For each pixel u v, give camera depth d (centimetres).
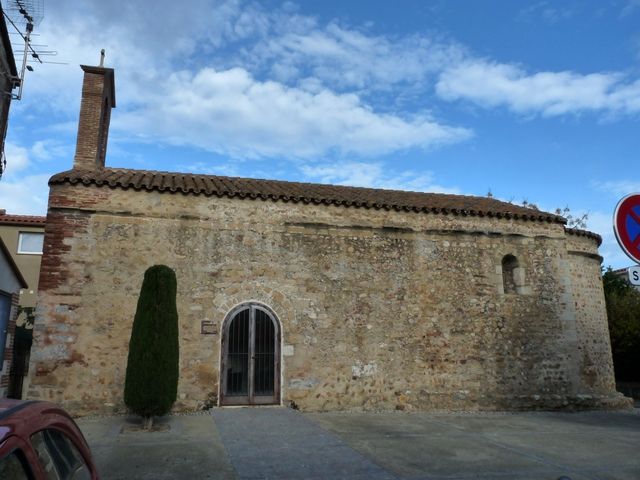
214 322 1037
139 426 842
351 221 1166
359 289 1137
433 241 1213
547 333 1240
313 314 1097
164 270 862
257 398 1034
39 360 941
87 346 965
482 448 743
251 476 580
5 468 183
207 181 1237
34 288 1919
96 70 1331
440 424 946
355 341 1108
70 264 991
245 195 1102
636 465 661
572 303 1289
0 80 1185
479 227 1254
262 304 1072
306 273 1112
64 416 259
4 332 1223
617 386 1881
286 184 1377
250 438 766
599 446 773
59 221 1005
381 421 962
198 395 1000
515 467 639
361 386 1091
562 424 987
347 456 672
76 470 246
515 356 1202
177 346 862
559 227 1325
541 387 1202
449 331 1172
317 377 1070
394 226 1191
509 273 1297
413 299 1166
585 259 1388
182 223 1066
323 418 980
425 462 654
